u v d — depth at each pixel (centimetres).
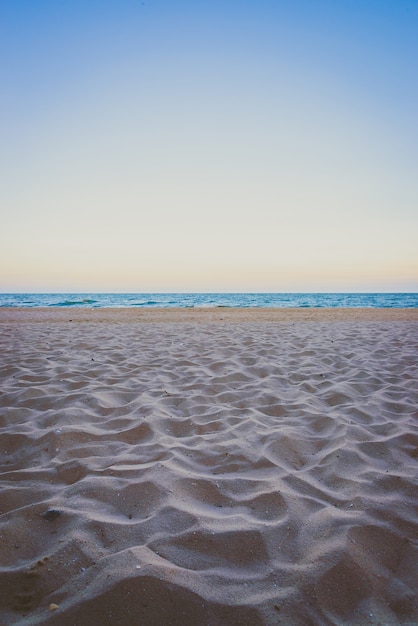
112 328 1039
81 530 180
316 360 588
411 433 298
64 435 294
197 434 311
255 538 176
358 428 309
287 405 374
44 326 1093
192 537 176
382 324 1145
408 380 462
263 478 236
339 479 234
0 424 322
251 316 1472
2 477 238
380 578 156
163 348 688
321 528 183
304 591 147
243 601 142
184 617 136
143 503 206
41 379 462
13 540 174
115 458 262
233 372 494
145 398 388
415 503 207
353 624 137
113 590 143
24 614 137
